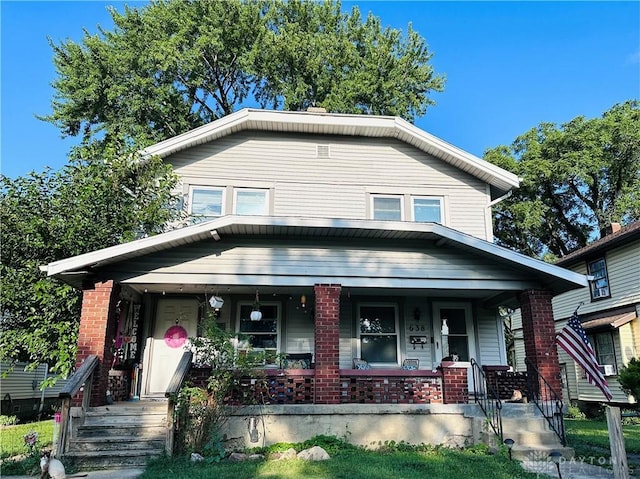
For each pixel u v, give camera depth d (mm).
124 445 8109
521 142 29969
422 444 9062
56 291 11445
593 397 18891
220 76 24188
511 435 8664
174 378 8180
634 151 27062
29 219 12070
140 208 12172
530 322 10289
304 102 23875
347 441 8953
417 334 12422
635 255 17906
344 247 10227
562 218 31062
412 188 13250
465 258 10461
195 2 22594
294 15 25578
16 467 7527
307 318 12148
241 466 7328
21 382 18219
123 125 20938
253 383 9211
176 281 9609
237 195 12742
